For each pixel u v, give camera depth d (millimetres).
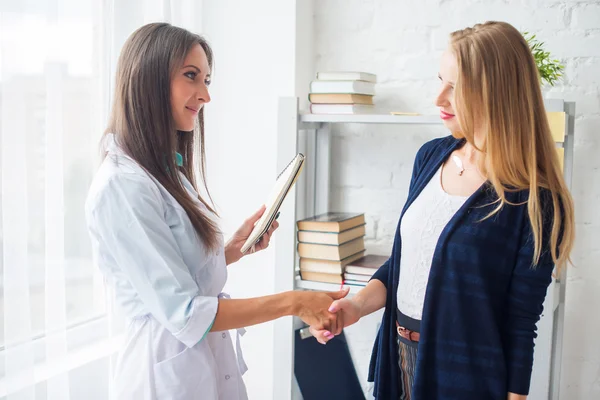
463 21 2287
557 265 1462
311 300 1604
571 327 2266
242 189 2520
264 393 2576
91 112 1901
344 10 2420
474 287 1458
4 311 1620
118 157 1519
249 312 1530
